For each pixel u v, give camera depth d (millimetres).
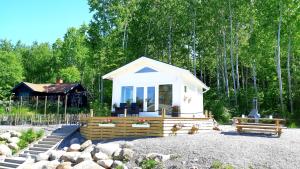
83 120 24547
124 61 44688
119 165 15906
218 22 44188
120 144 18594
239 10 42688
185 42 50094
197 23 46719
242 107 40438
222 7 43062
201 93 30922
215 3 43094
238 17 43219
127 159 16672
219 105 37281
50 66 89750
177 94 25125
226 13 43438
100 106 37750
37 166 17250
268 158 14508
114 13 44625
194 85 28719
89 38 45344
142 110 26062
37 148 22078
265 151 15422
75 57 78125
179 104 24938
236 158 14633
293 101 38781
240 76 55094
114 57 43719
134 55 49000
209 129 24219
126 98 26859
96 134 22484
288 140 18047
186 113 24750
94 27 44781
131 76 26953
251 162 14180
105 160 16375
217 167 13875
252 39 40031
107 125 22109
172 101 25188
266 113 37469
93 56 44656
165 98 25516
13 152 21812
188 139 18656
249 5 41969
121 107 25719
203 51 50500
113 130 22016
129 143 18250
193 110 27984
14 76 73125
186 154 15797
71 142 22359
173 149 16688
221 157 14844
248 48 40750
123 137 21578
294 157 14469
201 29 46750
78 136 24141
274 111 37625
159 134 20562
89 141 20625
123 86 27125
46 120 32250
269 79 46781
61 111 45000
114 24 44844
